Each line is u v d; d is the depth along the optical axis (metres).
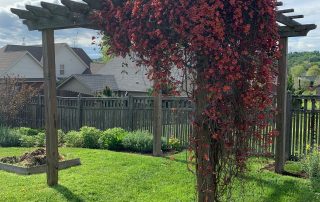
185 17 3.31
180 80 3.64
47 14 5.24
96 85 28.08
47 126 6.05
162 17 3.43
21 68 33.00
